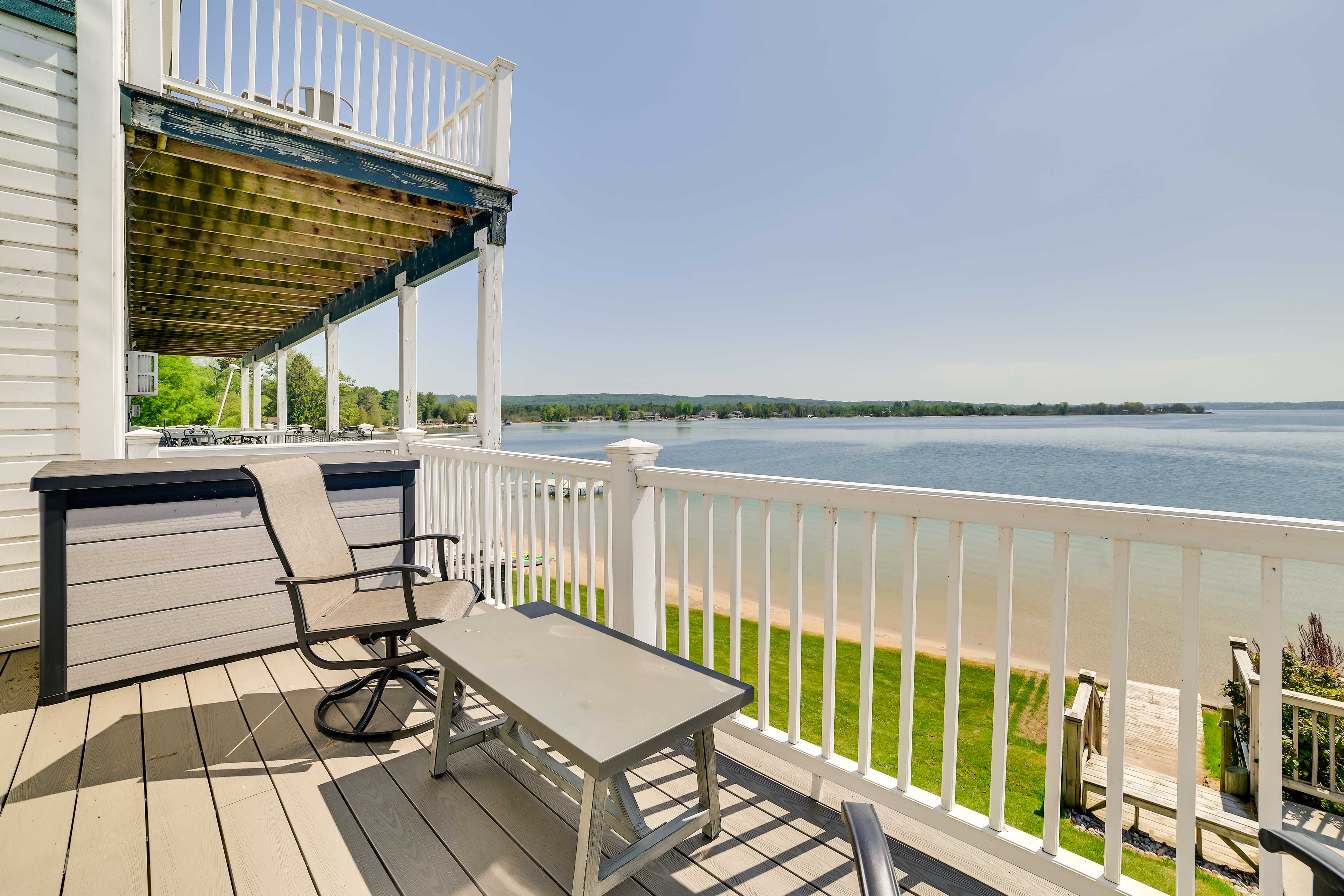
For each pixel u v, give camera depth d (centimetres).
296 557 214
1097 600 1125
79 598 243
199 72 365
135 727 219
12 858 151
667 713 129
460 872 147
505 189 484
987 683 611
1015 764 432
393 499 331
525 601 296
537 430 5575
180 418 2738
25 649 293
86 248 296
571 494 257
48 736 212
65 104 291
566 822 168
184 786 183
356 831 163
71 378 296
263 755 201
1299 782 355
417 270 584
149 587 258
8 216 278
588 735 118
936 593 1173
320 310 877
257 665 277
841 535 1706
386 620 208
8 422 282
